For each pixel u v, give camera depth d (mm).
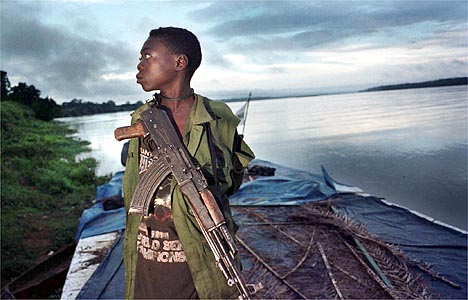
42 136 26547
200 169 1735
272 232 5188
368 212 6238
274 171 8547
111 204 6961
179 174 1704
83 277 4520
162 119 1787
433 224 5680
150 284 1855
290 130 26125
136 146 1904
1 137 21109
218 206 1712
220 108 1939
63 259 6242
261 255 4504
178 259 1831
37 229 8898
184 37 1839
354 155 15594
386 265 4219
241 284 1662
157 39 1832
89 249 5328
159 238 1832
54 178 13578
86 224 6312
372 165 13680
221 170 1819
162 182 1778
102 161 19656
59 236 8281
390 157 14656
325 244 4738
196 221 1771
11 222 9180
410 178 11531
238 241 4863
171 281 1832
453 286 3895
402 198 9875
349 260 4336
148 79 1836
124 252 1967
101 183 13750
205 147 1789
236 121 1935
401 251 4594
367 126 24531
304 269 4164
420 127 21875
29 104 42500
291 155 16812
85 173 14469
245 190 7074
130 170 1918
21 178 14086
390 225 5688
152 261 1849
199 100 1873
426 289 3793
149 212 1793
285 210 6152
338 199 6914
